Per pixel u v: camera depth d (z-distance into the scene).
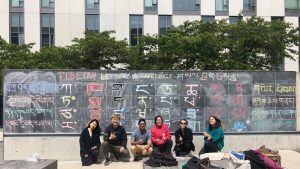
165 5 41.41
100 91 11.44
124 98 11.48
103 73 11.43
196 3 41.78
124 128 11.16
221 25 27.77
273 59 27.44
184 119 11.05
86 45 27.80
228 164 7.76
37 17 39.91
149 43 27.86
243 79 11.80
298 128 11.96
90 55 28.20
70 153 11.33
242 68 25.45
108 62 28.84
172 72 11.60
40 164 6.79
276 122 11.90
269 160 7.77
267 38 26.50
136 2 41.03
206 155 9.01
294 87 11.94
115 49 28.16
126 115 11.47
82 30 40.31
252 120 11.81
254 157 7.74
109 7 40.69
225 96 11.73
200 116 11.64
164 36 27.47
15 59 27.95
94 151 10.58
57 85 11.35
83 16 40.38
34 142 11.26
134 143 10.80
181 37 26.16
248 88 11.82
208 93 11.68
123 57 28.45
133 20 41.03
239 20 28.69
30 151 11.23
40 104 11.31
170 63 26.22
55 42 40.03
